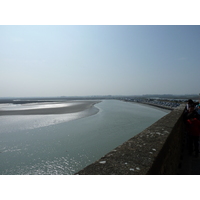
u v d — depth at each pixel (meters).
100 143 12.89
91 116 27.78
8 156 10.41
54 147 12.00
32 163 9.48
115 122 21.92
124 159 1.95
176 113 5.93
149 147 2.31
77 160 9.89
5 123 21.14
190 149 5.11
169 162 2.94
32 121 22.62
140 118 25.97
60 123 21.08
